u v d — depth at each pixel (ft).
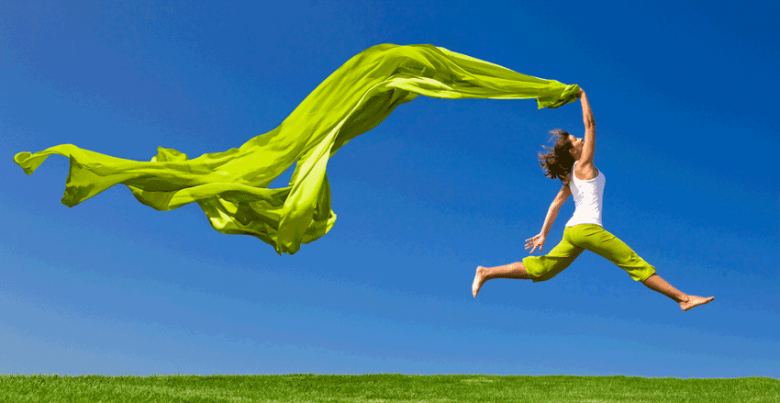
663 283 15.19
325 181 16.40
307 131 17.03
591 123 16.06
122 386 22.30
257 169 16.48
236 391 25.21
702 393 29.30
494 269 17.11
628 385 32.40
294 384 29.63
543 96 16.78
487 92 16.85
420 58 17.30
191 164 15.84
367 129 17.72
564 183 17.56
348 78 17.30
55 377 24.26
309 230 16.57
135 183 15.03
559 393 29.01
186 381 28.50
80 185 14.21
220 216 17.63
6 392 18.51
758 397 27.73
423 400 25.09
